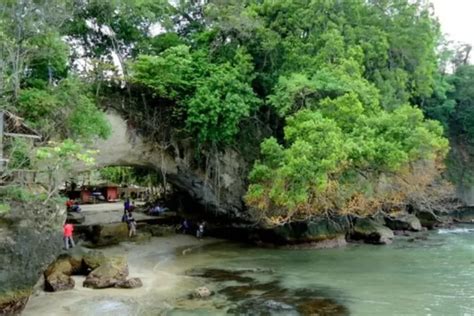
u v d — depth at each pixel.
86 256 20.41
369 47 30.95
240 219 30.98
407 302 16.95
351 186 26.06
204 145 28.69
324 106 26.56
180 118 27.14
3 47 15.05
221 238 32.91
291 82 26.23
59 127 18.73
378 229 31.44
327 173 24.42
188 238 32.25
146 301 16.61
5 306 13.54
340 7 31.25
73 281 18.19
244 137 29.22
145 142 27.30
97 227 29.72
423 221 38.91
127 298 16.83
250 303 16.66
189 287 18.92
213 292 18.16
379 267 23.12
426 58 35.81
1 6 14.95
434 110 41.56
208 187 30.27
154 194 49.06
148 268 22.38
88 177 54.53
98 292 17.56
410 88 35.75
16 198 14.24
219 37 28.64
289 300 17.14
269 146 26.02
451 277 20.94
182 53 26.20
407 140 26.17
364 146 24.69
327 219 29.45
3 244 13.56
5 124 15.73
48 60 18.98
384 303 16.83
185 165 29.28
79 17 24.81
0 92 15.09
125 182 56.16
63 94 18.91
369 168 26.72
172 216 37.53
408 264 23.88
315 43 28.83
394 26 33.78
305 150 23.64
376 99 28.12
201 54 27.23
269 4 29.61
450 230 37.59
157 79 25.25
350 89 26.50
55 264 19.09
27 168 14.80
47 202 15.14
